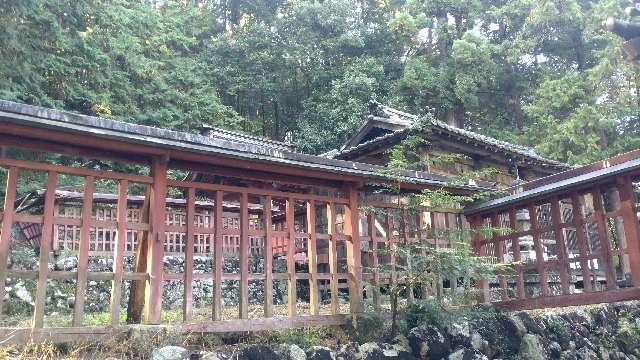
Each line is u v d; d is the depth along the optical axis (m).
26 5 13.41
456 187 7.56
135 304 5.82
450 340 6.59
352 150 13.15
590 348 8.04
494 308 7.53
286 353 5.37
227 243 13.08
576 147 22.50
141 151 5.04
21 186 13.95
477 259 6.60
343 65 28.30
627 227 6.34
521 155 13.98
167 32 25.14
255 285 12.71
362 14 32.59
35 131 4.39
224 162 5.56
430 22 28.58
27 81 14.13
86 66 16.94
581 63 28.58
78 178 16.25
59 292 10.11
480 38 27.02
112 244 11.82
